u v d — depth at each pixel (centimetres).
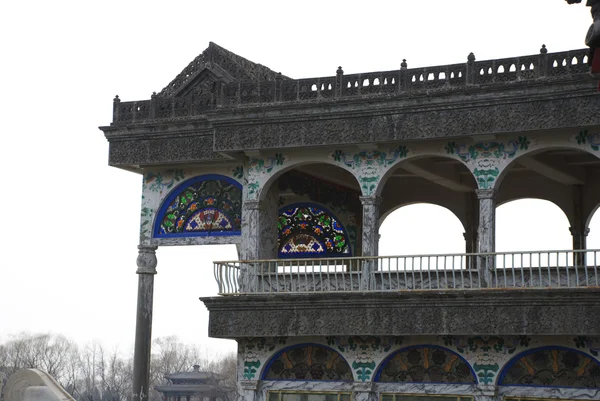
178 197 3322
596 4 1755
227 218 3241
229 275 3080
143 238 3328
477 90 2827
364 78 2980
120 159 3316
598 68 1886
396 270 2917
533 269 2911
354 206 3703
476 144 2903
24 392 2320
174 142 3256
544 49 2792
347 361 2986
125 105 3331
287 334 2978
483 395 2828
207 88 3288
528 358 2819
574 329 2677
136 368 3262
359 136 2961
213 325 3070
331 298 2927
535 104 2777
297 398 3039
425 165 3353
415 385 2912
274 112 3047
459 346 2875
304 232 3725
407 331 2845
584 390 2741
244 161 3186
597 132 2772
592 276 2864
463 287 2842
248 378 3091
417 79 2923
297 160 3097
